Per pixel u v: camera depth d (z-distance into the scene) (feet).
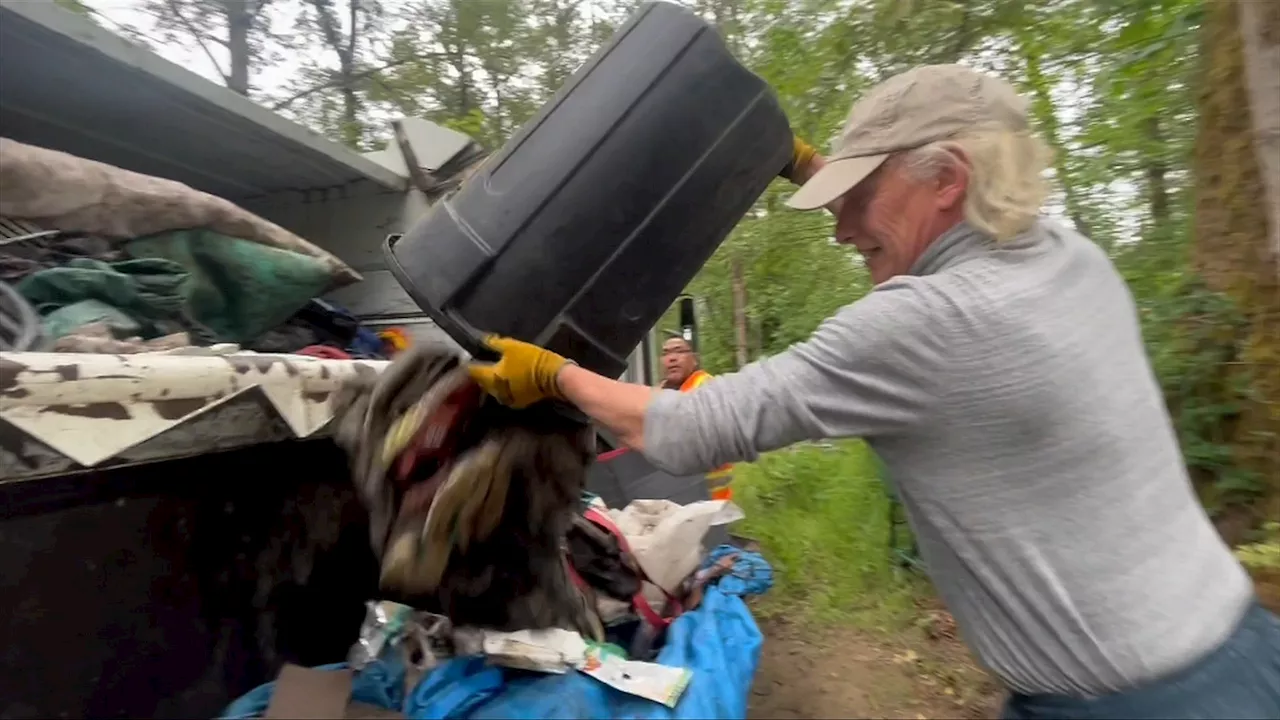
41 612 5.28
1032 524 4.30
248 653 6.93
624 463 14.25
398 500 6.02
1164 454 4.61
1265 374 11.87
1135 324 4.88
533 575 6.70
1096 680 4.27
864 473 17.74
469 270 4.87
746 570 10.82
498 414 5.69
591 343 5.11
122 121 8.97
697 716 7.04
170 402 5.25
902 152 4.58
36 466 4.50
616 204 5.00
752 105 5.36
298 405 6.29
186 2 29.71
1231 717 4.19
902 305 4.29
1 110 8.72
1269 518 11.50
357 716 6.57
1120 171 16.89
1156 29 14.82
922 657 13.39
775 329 31.73
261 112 9.10
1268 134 10.46
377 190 11.43
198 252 7.79
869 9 16.89
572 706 6.45
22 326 5.61
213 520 6.50
